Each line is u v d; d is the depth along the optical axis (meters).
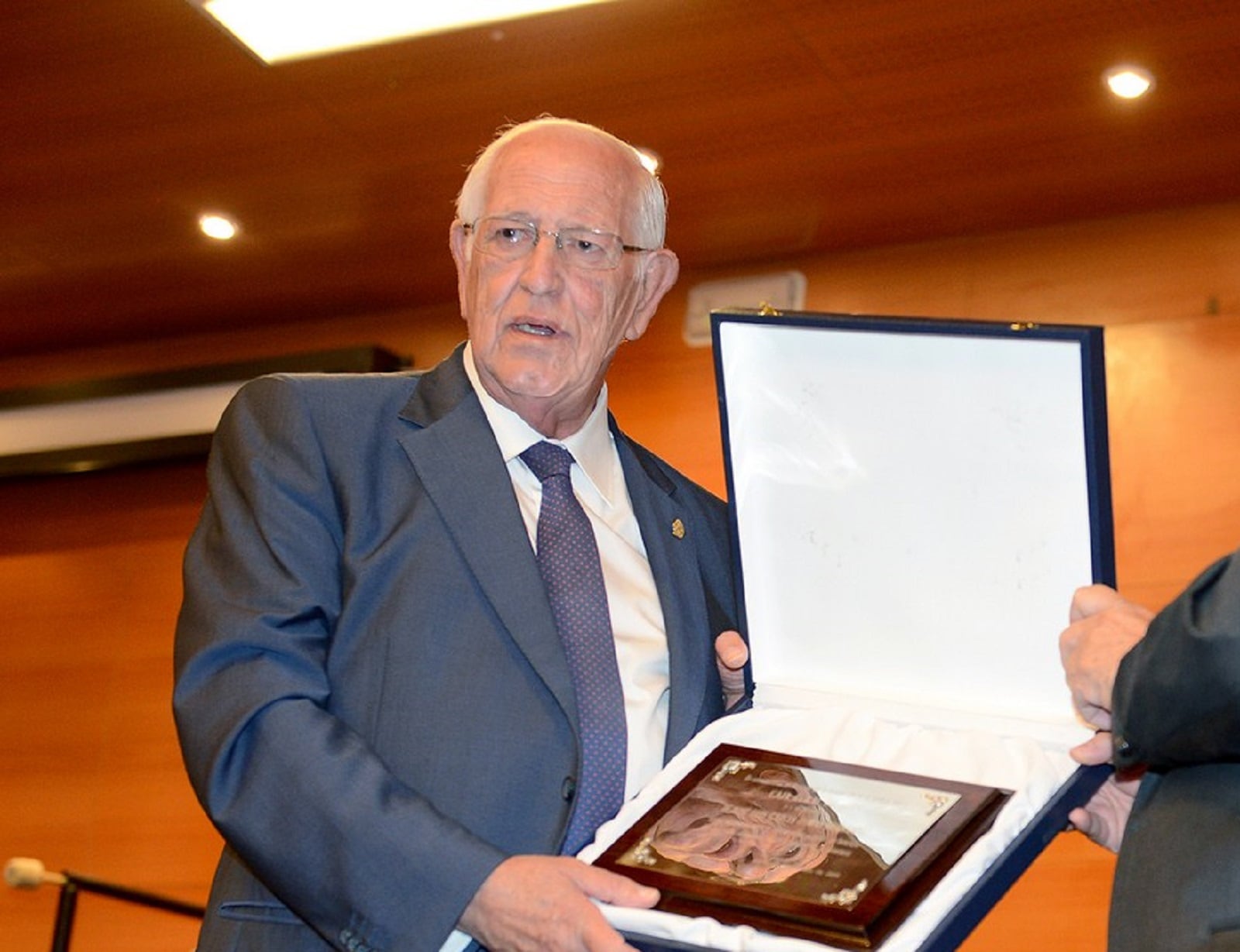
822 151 4.71
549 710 2.09
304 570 2.15
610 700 2.18
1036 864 4.65
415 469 2.22
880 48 4.20
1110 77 4.27
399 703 2.08
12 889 5.82
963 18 4.06
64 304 5.98
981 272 5.19
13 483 6.29
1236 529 4.73
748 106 4.49
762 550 2.27
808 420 2.21
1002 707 2.17
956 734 2.13
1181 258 4.99
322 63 4.37
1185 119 4.47
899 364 2.14
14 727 6.05
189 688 2.06
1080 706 2.03
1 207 5.21
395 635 2.11
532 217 2.34
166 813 5.80
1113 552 2.11
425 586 2.14
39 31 4.29
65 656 6.09
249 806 1.97
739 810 1.96
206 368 5.96
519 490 2.32
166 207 5.19
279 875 1.95
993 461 2.14
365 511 2.20
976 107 4.45
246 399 2.30
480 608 2.14
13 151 4.88
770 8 4.05
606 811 2.12
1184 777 1.81
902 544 2.21
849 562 2.23
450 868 1.88
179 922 5.66
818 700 2.24
